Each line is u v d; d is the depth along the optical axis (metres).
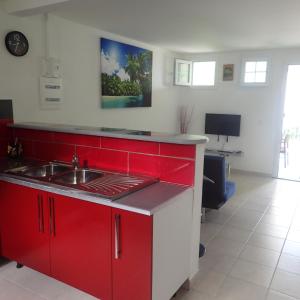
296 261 2.68
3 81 3.12
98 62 4.27
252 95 5.71
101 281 1.93
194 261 2.34
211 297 2.18
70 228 2.00
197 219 2.27
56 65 3.60
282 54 5.34
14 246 2.36
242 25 3.84
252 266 2.59
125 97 4.83
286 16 3.42
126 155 2.29
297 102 6.54
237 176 5.76
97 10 3.31
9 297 2.14
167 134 2.24
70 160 2.60
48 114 3.64
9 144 2.94
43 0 2.73
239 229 3.34
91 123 4.28
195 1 2.97
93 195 1.84
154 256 1.75
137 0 2.96
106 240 1.85
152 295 1.78
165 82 5.84
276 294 2.22
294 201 4.30
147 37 4.68
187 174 2.08
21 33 3.20
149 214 1.65
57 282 2.32
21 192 2.21
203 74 6.21
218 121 5.97
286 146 6.44
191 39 4.76
